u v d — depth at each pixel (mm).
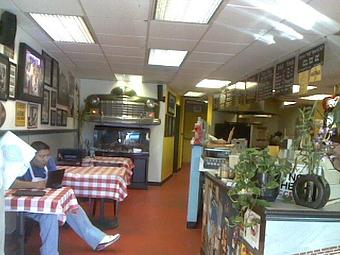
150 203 6367
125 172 4887
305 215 2049
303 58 4250
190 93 10367
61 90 6227
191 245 4172
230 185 2773
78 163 5340
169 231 4688
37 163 3605
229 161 3344
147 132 7980
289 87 4602
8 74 3705
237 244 2514
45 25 3906
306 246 2064
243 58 4961
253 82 5996
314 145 2254
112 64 6078
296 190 2176
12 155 2539
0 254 2240
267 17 3215
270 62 5105
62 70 6281
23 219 3201
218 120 11000
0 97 3514
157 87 8281
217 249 3113
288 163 2303
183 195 7297
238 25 3500
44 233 3062
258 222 2129
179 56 5156
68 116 6902
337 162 2352
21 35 4098
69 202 3199
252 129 10625
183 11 3189
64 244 3967
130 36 4125
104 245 3779
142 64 5934
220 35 3881
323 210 2078
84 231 3734
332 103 2746
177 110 10977
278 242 2041
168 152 9367
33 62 4438
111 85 8156
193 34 3895
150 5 3057
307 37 3744
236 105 7113
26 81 4188
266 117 10844
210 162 4461
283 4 2873
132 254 3777
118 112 7727
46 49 5062
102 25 3738
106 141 7906
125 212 5582
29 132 4512
